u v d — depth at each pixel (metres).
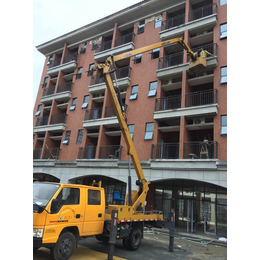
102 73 9.52
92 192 7.26
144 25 20.97
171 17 20.19
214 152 13.55
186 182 15.88
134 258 7.28
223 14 16.36
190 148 15.86
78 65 25.00
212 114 14.41
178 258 7.81
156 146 16.02
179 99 18.09
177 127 15.74
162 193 16.53
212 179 13.09
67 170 20.09
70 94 23.97
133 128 17.97
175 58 18.88
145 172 15.50
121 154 17.66
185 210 15.35
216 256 8.59
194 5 18.72
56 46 28.12
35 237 5.50
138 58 20.14
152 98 17.73
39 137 25.52
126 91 19.52
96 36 24.56
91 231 6.93
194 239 11.82
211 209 14.36
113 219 6.70
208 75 15.58
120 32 22.95
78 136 21.67
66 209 6.25
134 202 9.46
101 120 19.70
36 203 5.93
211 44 16.00
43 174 23.39
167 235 12.45
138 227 8.76
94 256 6.97
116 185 19.61
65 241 6.09
